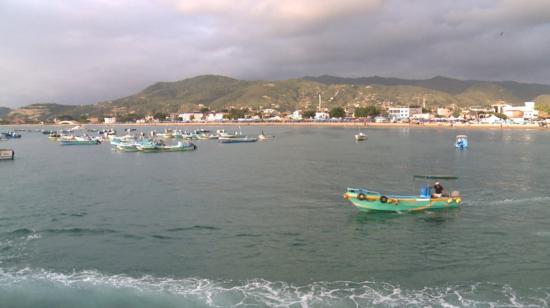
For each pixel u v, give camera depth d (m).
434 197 48.25
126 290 28.95
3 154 112.62
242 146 153.12
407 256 34.50
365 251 35.69
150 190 64.06
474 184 65.94
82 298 28.05
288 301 27.22
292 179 72.81
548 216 46.06
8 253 35.88
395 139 180.00
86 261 34.06
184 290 28.84
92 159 113.31
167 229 42.56
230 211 49.72
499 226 42.41
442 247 36.47
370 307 26.42
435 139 177.88
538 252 35.22
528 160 98.81
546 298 27.39
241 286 29.34
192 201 55.53
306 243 37.88
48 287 29.48
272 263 33.28
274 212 49.00
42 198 58.47
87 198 58.25
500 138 181.75
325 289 28.77
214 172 83.44
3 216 48.19
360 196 47.00
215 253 35.59
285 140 184.12
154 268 32.56
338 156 111.25
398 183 67.75
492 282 29.69
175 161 105.31
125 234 41.03
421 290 28.55
